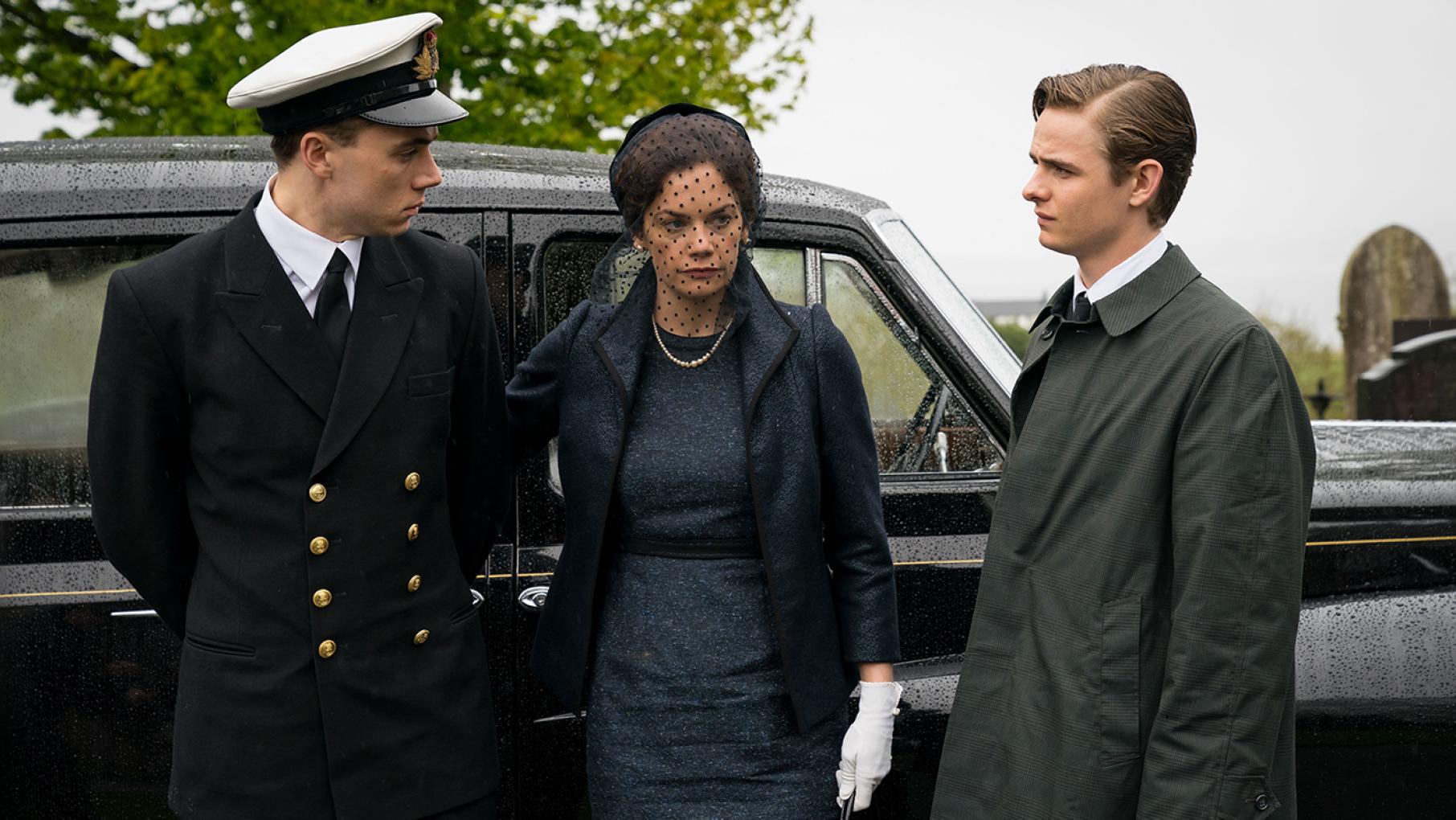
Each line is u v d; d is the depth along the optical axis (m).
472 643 1.96
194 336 1.77
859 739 1.93
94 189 2.24
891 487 2.45
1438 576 2.71
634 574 1.93
